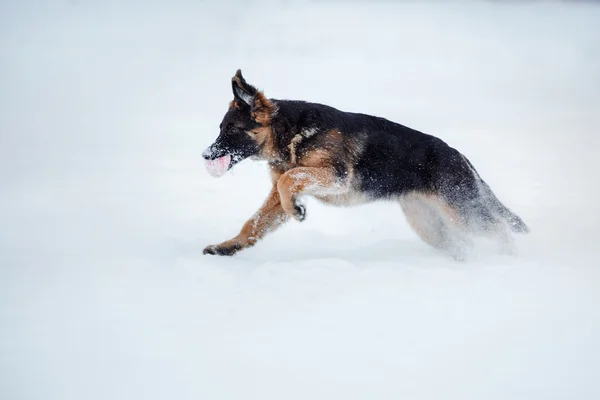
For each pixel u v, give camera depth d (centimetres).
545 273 701
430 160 841
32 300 573
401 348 504
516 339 520
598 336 525
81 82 2672
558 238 909
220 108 2250
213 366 471
